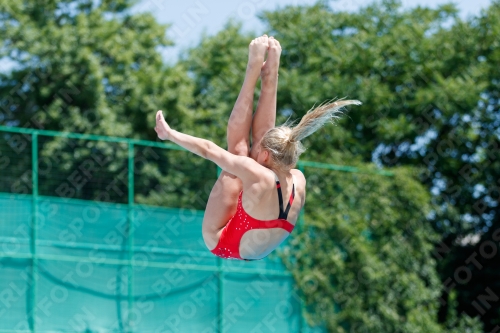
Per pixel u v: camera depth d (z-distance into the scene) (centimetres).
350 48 2236
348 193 1750
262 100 618
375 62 2216
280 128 587
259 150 588
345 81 2148
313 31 2284
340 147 2123
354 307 1688
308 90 2106
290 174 594
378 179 1788
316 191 1722
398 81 2266
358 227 1728
